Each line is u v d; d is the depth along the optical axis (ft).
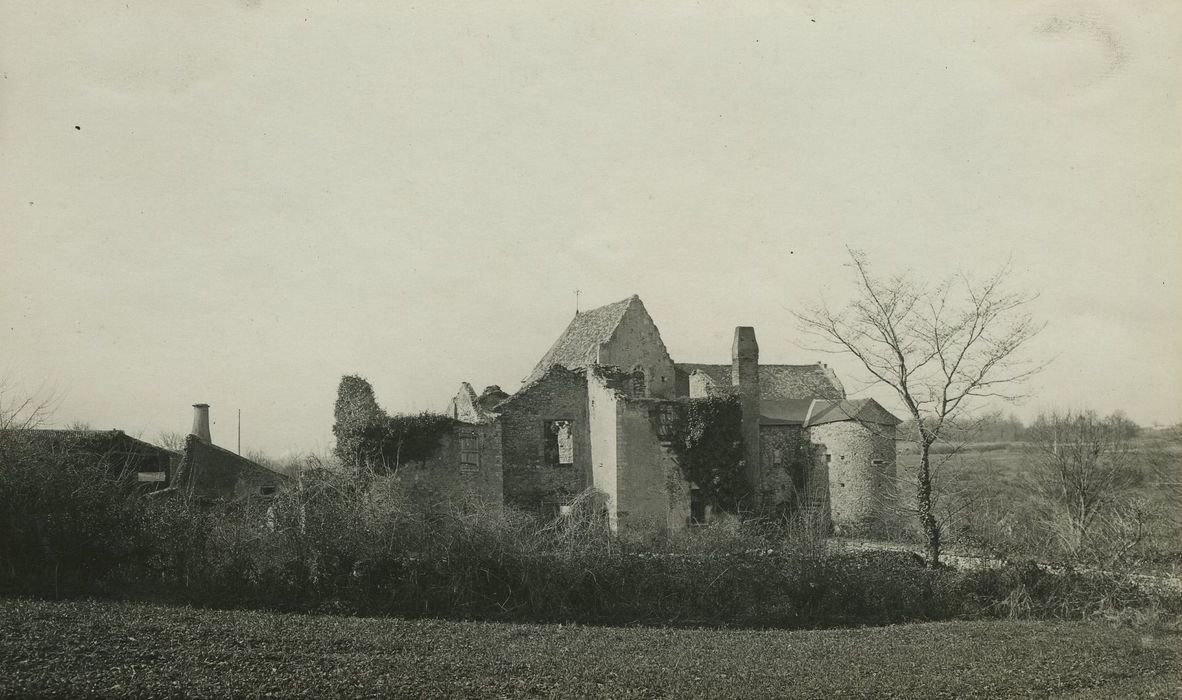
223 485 141.38
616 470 137.90
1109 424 201.98
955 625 92.48
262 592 89.61
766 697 62.13
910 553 114.11
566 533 98.94
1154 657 77.05
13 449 89.97
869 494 164.66
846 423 167.94
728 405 146.92
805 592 98.22
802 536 106.22
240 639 70.28
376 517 94.68
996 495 178.81
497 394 159.33
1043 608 100.83
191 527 92.17
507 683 63.16
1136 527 114.83
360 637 74.08
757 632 86.53
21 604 76.64
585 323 172.65
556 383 146.41
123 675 59.67
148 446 140.56
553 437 150.00
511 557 93.25
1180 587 99.66
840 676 68.23
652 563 96.68
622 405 139.54
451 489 134.31
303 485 105.19
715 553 100.27
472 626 82.28
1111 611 97.30
